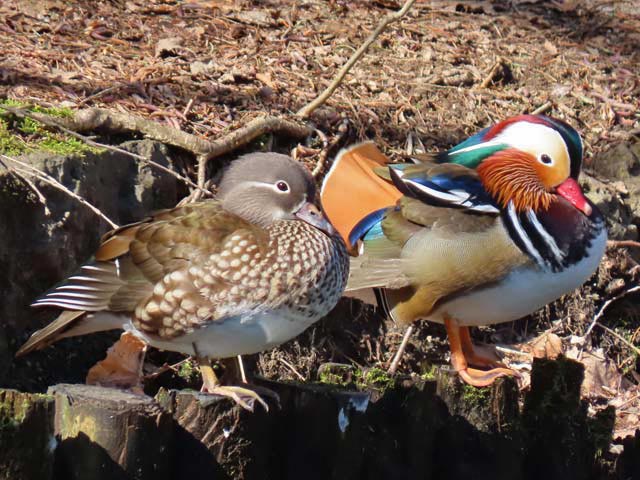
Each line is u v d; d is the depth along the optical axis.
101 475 6.83
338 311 10.42
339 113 11.97
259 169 7.71
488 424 8.88
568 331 11.54
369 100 12.42
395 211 8.98
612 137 13.02
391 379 8.55
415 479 8.61
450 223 8.70
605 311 11.97
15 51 11.35
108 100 10.83
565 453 9.24
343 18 14.06
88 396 6.88
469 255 8.62
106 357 8.70
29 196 8.53
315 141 11.52
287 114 11.63
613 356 11.73
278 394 7.72
